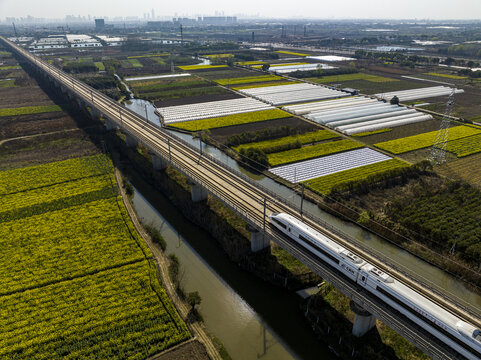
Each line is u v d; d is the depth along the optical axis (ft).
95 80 620.49
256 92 575.79
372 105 483.51
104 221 228.02
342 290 140.56
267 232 176.65
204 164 258.57
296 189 266.98
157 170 300.40
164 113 460.14
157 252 201.67
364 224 221.66
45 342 144.77
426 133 382.83
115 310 159.33
